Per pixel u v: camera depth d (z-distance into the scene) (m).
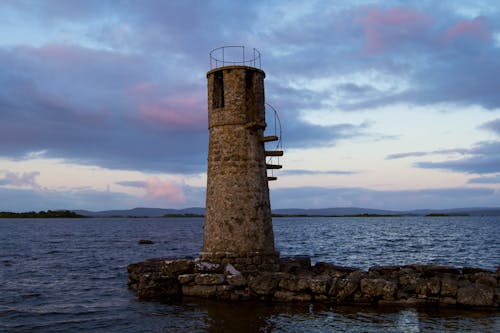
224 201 22.92
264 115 24.52
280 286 19.95
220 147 23.56
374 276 21.23
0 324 18.38
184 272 21.58
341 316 17.36
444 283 18.66
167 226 186.38
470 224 184.88
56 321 18.70
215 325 16.70
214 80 24.48
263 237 23.05
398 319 16.83
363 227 158.62
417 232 113.31
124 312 19.55
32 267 39.50
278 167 25.38
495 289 19.00
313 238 88.69
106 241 80.69
